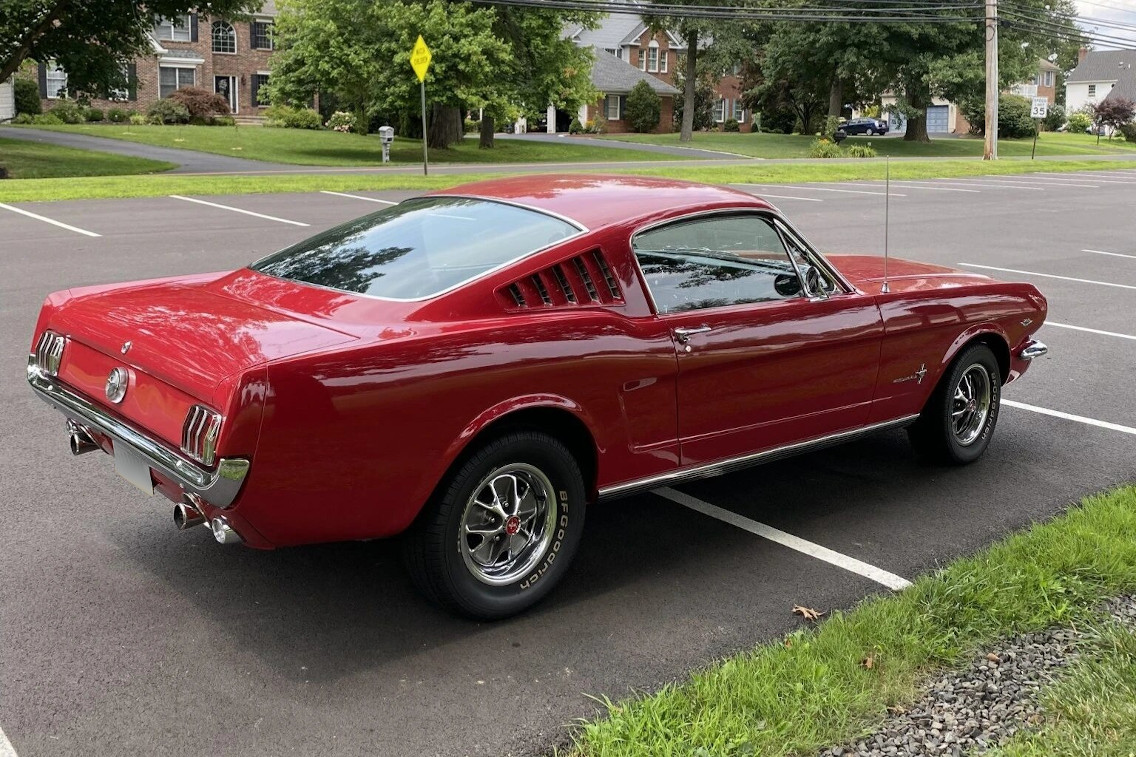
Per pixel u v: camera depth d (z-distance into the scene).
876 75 54.22
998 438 6.26
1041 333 9.47
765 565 4.33
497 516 3.65
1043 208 22.36
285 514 3.14
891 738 2.96
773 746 2.88
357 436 3.17
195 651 3.47
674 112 74.81
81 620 3.66
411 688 3.28
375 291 3.63
